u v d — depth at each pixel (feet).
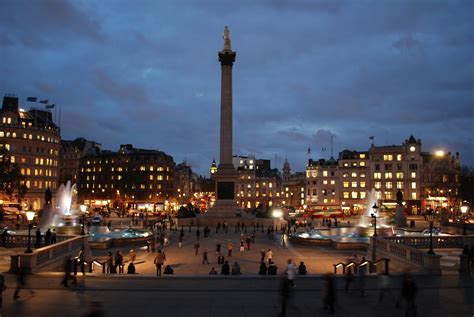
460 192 422.41
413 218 400.67
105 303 79.36
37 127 461.37
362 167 493.36
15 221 291.99
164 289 89.71
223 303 79.97
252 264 149.79
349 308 76.33
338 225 323.16
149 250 179.73
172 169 608.19
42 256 110.52
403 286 71.82
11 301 80.02
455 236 157.79
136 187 579.07
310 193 504.84
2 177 329.11
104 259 153.89
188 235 251.60
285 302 71.92
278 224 308.60
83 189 612.29
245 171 636.48
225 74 339.16
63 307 76.07
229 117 335.88
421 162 479.41
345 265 121.49
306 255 167.94
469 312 73.87
